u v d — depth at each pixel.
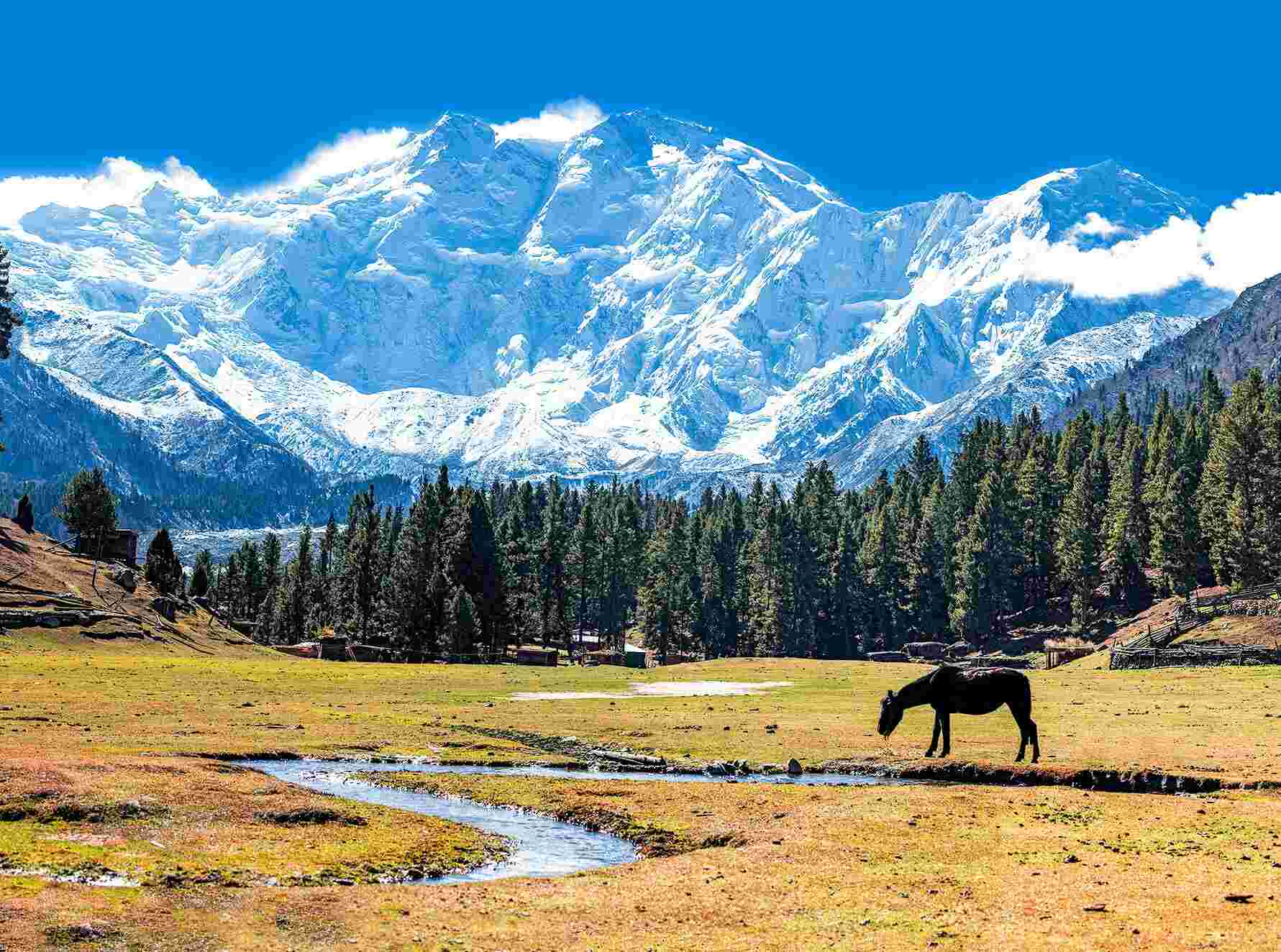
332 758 53.44
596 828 38.59
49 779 38.03
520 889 28.67
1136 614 183.38
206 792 38.44
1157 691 86.81
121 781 38.75
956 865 30.59
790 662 144.75
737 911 26.44
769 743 57.88
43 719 59.41
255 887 28.58
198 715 66.25
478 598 179.25
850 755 53.59
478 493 193.25
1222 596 148.50
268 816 36.50
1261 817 37.09
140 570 182.88
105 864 30.02
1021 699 49.34
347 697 83.44
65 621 124.88
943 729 50.59
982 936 23.91
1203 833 34.53
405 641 178.00
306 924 25.45
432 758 53.72
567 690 97.62
